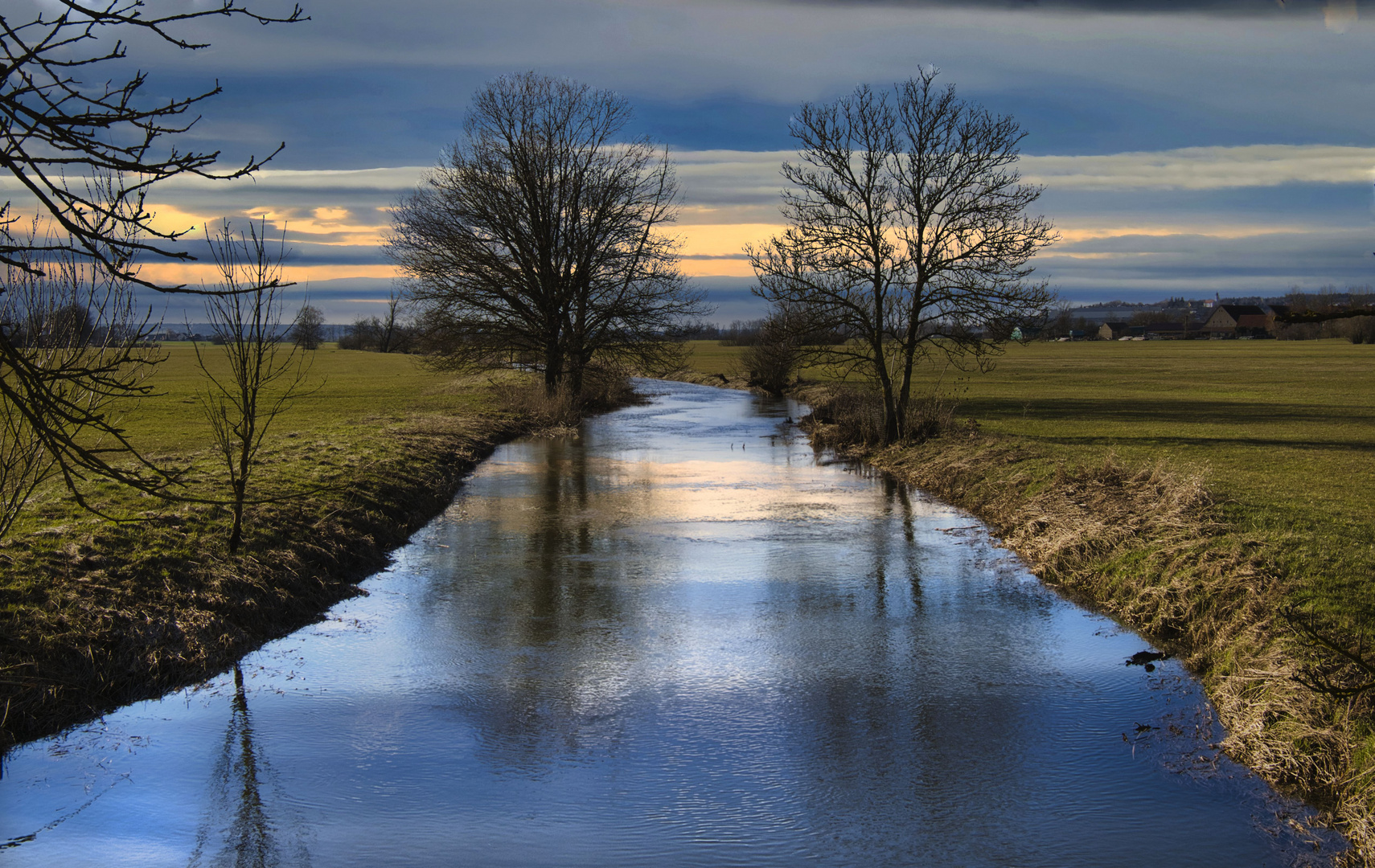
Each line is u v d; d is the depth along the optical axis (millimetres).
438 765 6930
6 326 5613
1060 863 5609
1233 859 5645
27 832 5992
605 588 11836
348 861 5672
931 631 10109
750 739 7398
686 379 69438
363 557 12891
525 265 34688
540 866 5602
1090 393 44094
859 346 26062
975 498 17531
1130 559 11594
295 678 8695
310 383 51719
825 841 5867
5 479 6602
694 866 5602
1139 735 7414
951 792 6508
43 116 3105
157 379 49688
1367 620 8109
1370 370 63750
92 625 8375
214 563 10352
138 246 3275
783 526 15789
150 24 3297
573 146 35812
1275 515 12242
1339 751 6461
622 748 7219
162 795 6469
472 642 9750
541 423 33656
